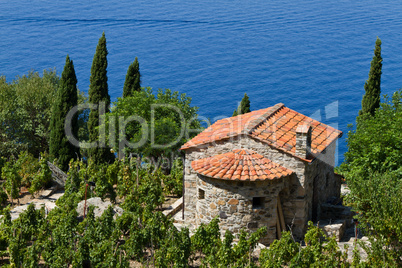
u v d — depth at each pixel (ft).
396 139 108.17
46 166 117.91
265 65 542.16
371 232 85.20
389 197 81.35
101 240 80.79
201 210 95.55
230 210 91.56
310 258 73.51
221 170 91.09
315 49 583.58
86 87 485.56
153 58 581.94
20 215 85.87
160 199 104.58
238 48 613.52
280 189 92.48
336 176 119.24
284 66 533.96
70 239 80.33
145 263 79.97
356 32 634.84
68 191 109.91
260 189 90.63
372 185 85.25
